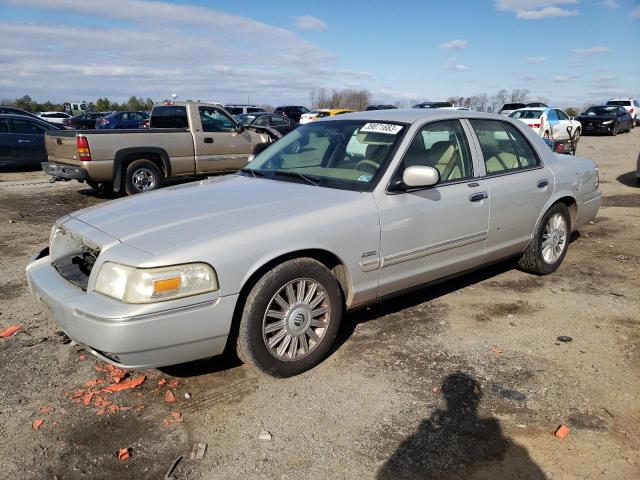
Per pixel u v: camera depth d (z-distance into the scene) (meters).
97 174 9.40
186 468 2.65
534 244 5.09
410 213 3.84
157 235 3.11
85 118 30.61
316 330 3.54
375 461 2.69
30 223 8.07
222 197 3.75
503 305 4.60
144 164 9.91
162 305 2.86
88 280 3.17
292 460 2.70
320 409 3.12
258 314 3.20
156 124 11.11
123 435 2.90
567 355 3.72
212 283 2.99
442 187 4.10
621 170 13.59
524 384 3.36
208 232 3.13
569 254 6.12
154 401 3.21
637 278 5.30
